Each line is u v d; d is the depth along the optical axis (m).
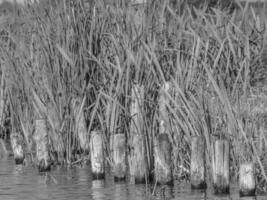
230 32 17.33
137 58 17.61
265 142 16.72
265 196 15.83
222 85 16.20
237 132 16.36
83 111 20.19
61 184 17.80
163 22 18.36
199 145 16.48
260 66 17.75
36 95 20.38
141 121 17.28
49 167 19.70
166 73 17.70
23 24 21.48
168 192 16.42
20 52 21.27
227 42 17.48
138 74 17.55
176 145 17.20
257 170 16.50
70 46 20.05
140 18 18.39
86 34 19.98
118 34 18.70
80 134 20.27
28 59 21.03
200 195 16.05
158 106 17.38
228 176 16.12
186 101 16.39
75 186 17.50
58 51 20.22
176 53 17.92
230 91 17.22
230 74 17.28
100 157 18.19
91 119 18.73
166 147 16.73
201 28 18.28
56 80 20.30
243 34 17.03
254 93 17.50
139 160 17.38
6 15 23.42
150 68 17.20
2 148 23.73
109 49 19.42
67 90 20.23
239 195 15.95
